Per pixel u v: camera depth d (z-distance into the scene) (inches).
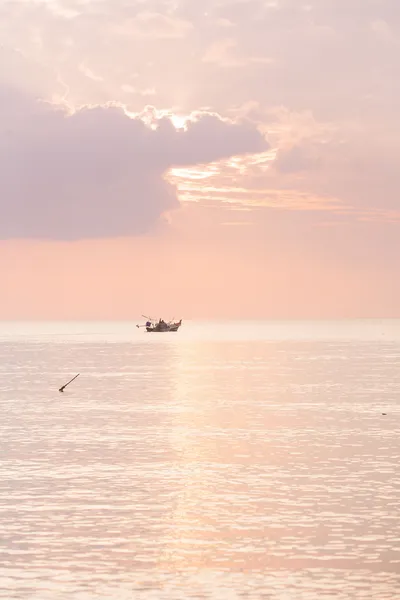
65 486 2223.2
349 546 1675.7
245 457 2647.6
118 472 2412.6
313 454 2696.9
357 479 2290.8
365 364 7859.3
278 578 1503.4
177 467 2482.8
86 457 2667.3
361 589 1453.0
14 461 2598.4
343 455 2674.7
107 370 7047.2
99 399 4571.9
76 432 3248.0
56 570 1547.7
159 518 1889.8
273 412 3897.6
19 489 2190.0
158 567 1561.3
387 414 3794.3
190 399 4549.7
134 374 6565.0
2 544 1701.5
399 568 1550.2
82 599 1411.2
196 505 2004.2
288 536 1743.4
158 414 3843.5
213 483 2253.9
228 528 1804.9
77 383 5679.1
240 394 4832.7
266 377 6195.9
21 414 3865.7
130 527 1815.9
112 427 3395.7
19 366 7623.0
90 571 1542.8
